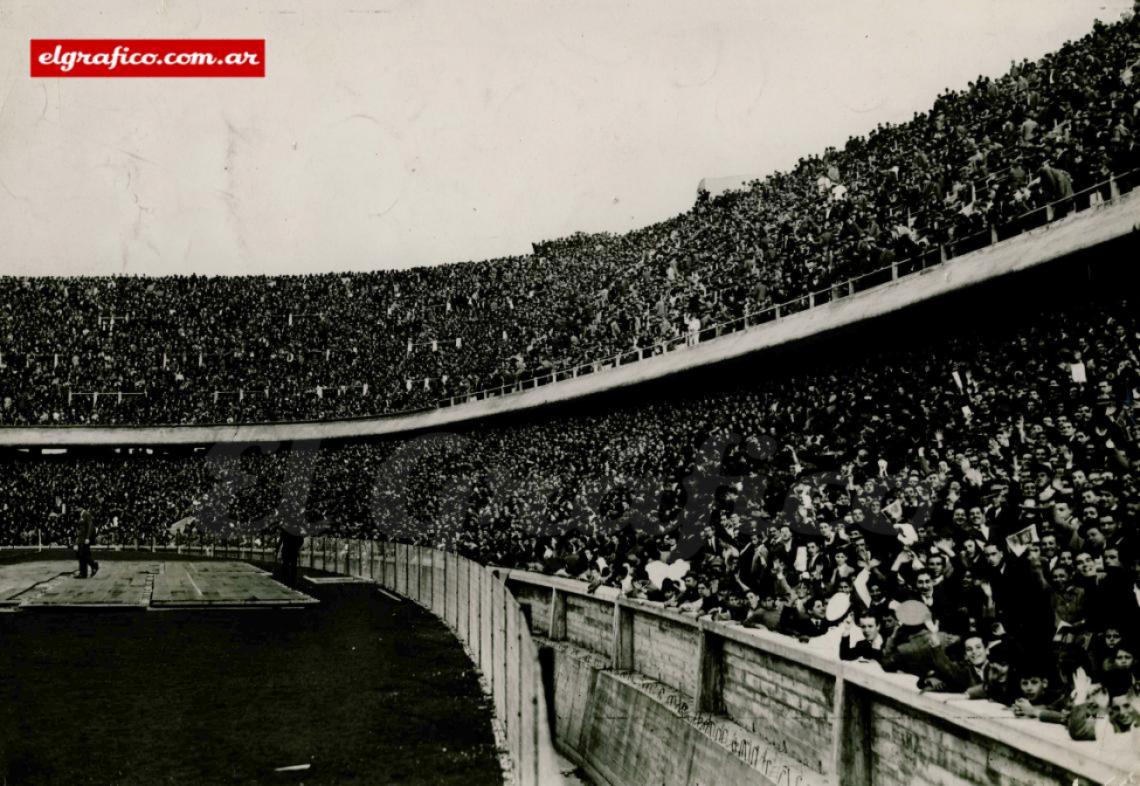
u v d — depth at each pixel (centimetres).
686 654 1483
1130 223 1355
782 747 1168
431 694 1528
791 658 1099
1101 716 695
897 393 1752
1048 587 805
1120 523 860
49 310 5925
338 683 1608
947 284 1742
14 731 1303
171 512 5353
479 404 4181
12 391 5569
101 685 1581
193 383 5612
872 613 981
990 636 831
